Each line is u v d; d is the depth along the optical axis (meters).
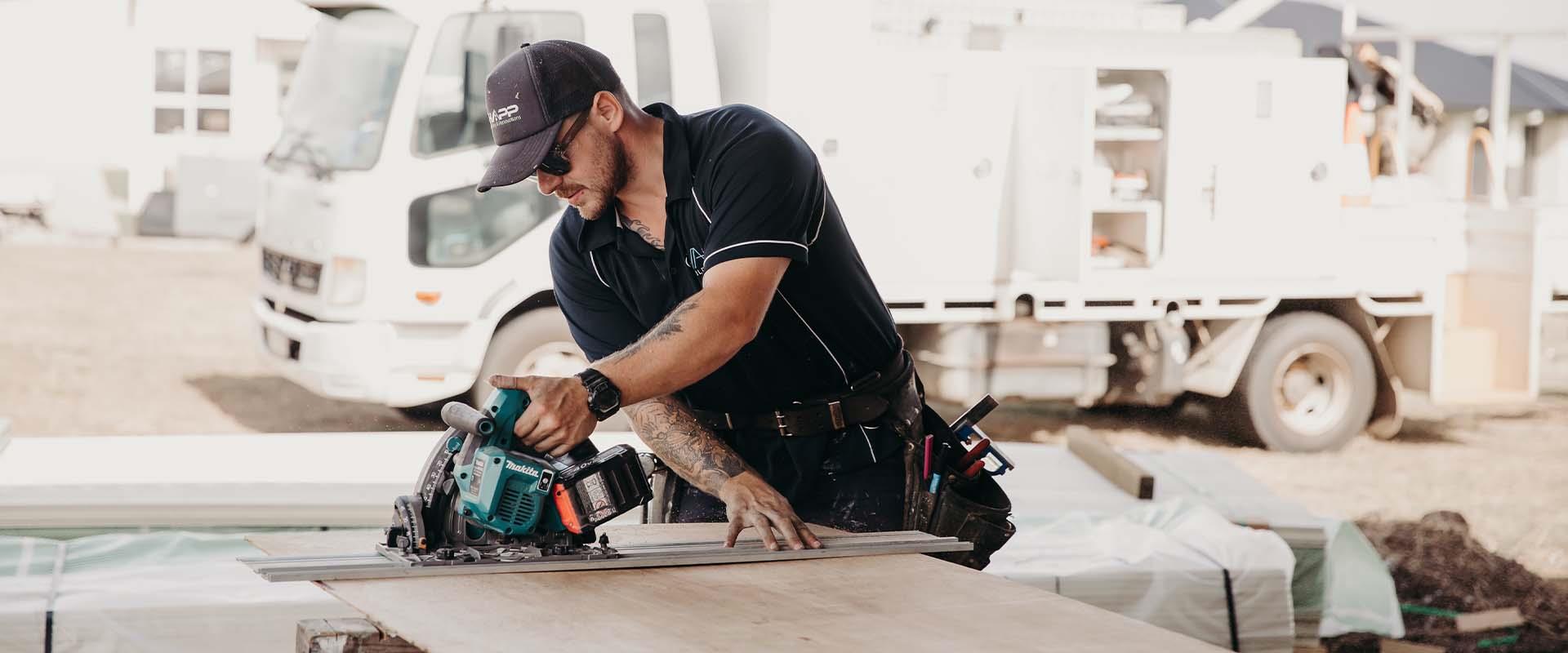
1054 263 6.67
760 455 2.61
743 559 2.13
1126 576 3.34
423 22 5.75
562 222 2.59
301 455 3.96
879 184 6.41
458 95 5.81
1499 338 7.41
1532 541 6.23
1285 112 6.89
